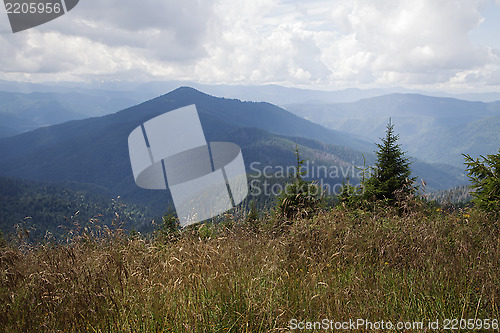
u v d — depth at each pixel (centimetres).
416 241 389
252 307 279
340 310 279
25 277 313
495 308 264
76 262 337
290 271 364
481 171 538
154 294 296
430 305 283
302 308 288
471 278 302
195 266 337
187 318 269
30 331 253
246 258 372
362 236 420
